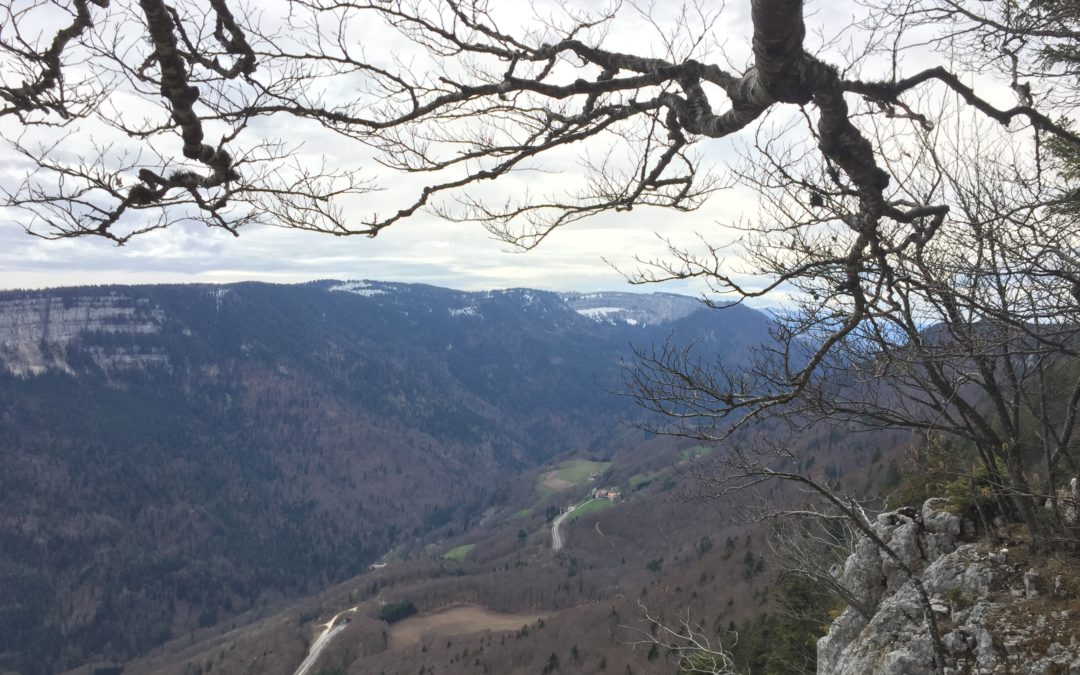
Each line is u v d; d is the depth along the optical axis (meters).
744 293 3.41
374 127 2.76
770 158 4.19
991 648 6.84
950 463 9.23
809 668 13.80
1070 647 6.40
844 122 2.46
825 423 7.15
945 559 8.23
